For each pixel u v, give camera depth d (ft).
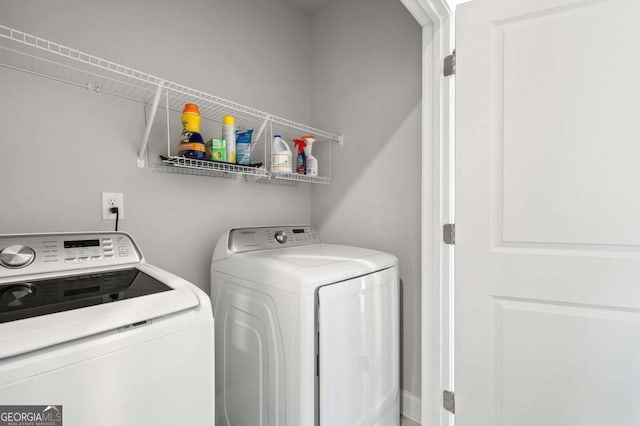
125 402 2.33
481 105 4.55
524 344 4.37
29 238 3.35
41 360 1.98
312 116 7.64
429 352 5.25
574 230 4.04
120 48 4.65
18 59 3.85
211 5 5.77
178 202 5.34
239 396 4.59
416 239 5.89
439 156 5.07
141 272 3.60
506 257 4.45
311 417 3.81
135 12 4.81
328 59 7.31
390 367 5.18
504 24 4.40
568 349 4.12
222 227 5.96
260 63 6.60
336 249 5.64
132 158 4.81
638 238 3.72
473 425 4.71
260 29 6.61
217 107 5.51
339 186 7.09
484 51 4.51
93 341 2.20
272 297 4.09
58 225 4.17
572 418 4.10
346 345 4.27
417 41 5.82
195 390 2.76
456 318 4.82
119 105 4.67
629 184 3.76
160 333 2.52
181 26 5.34
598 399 3.96
